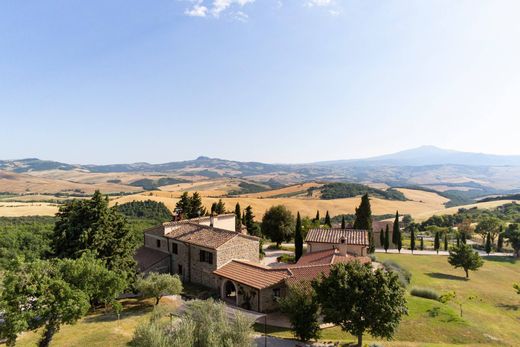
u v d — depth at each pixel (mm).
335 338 26906
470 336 28359
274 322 30000
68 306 20266
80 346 23234
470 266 58875
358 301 23234
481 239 114500
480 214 140375
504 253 90438
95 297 25734
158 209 105812
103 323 27859
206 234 42219
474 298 45875
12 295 19484
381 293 23047
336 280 24281
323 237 51781
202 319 19625
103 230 34125
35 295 20453
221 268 37500
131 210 101875
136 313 30484
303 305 25688
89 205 34531
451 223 135375
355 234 51562
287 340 25766
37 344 22781
